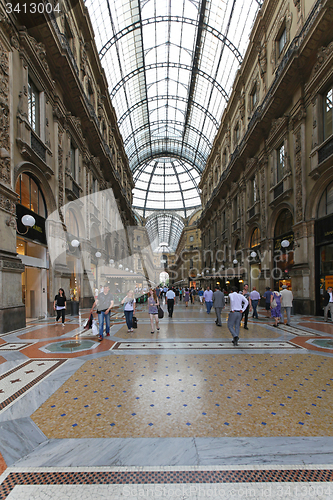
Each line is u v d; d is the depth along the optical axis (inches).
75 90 508.7
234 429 93.8
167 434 90.4
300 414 104.9
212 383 137.6
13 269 292.0
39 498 62.6
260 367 163.9
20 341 235.0
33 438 87.8
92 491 64.9
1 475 70.3
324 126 414.3
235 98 860.0
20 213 327.0
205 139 1496.1
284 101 511.5
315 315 417.4
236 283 852.6
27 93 347.6
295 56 431.8
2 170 292.8
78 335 264.4
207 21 879.7
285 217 538.9
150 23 903.1
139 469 72.9
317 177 417.4
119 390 128.1
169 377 146.2
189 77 1206.9
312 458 77.9
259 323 354.0
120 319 405.4
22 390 127.6
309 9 438.0
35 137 368.5
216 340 244.4
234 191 882.1
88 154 565.9
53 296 397.4
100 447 83.0
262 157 625.6
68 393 124.4
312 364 169.8
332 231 392.5
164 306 737.6
